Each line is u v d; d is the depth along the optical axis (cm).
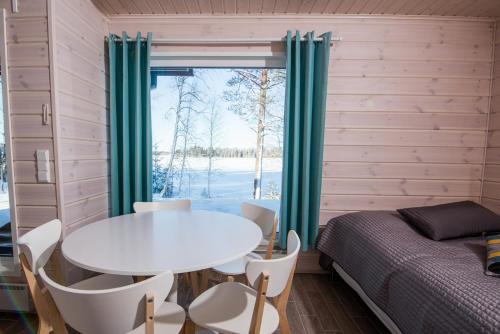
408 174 239
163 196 258
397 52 231
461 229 169
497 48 227
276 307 125
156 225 150
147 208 203
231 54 231
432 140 237
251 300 122
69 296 75
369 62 231
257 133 254
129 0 204
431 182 239
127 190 228
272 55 232
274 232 173
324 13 226
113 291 73
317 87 226
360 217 200
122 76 227
